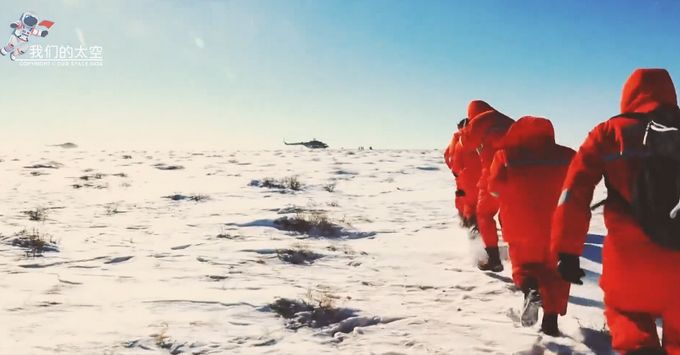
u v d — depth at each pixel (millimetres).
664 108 2613
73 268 6465
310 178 20656
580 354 3686
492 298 5180
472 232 6785
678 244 2350
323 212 11734
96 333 4121
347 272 6398
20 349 3768
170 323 4387
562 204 2672
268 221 9859
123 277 6004
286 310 4828
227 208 12484
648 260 2447
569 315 4430
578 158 2711
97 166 25672
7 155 34719
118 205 13086
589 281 5473
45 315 4570
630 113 2643
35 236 8125
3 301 4965
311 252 7336
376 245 8031
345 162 28234
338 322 4637
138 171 23219
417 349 3875
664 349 2514
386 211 12055
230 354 3779
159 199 14281
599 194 11797
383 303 5031
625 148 2551
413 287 5664
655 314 2539
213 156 33938
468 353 3768
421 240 8312
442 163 27062
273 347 3938
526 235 4062
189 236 8727
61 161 29109
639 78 2715
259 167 25531
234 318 4562
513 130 4297
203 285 5641
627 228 2512
